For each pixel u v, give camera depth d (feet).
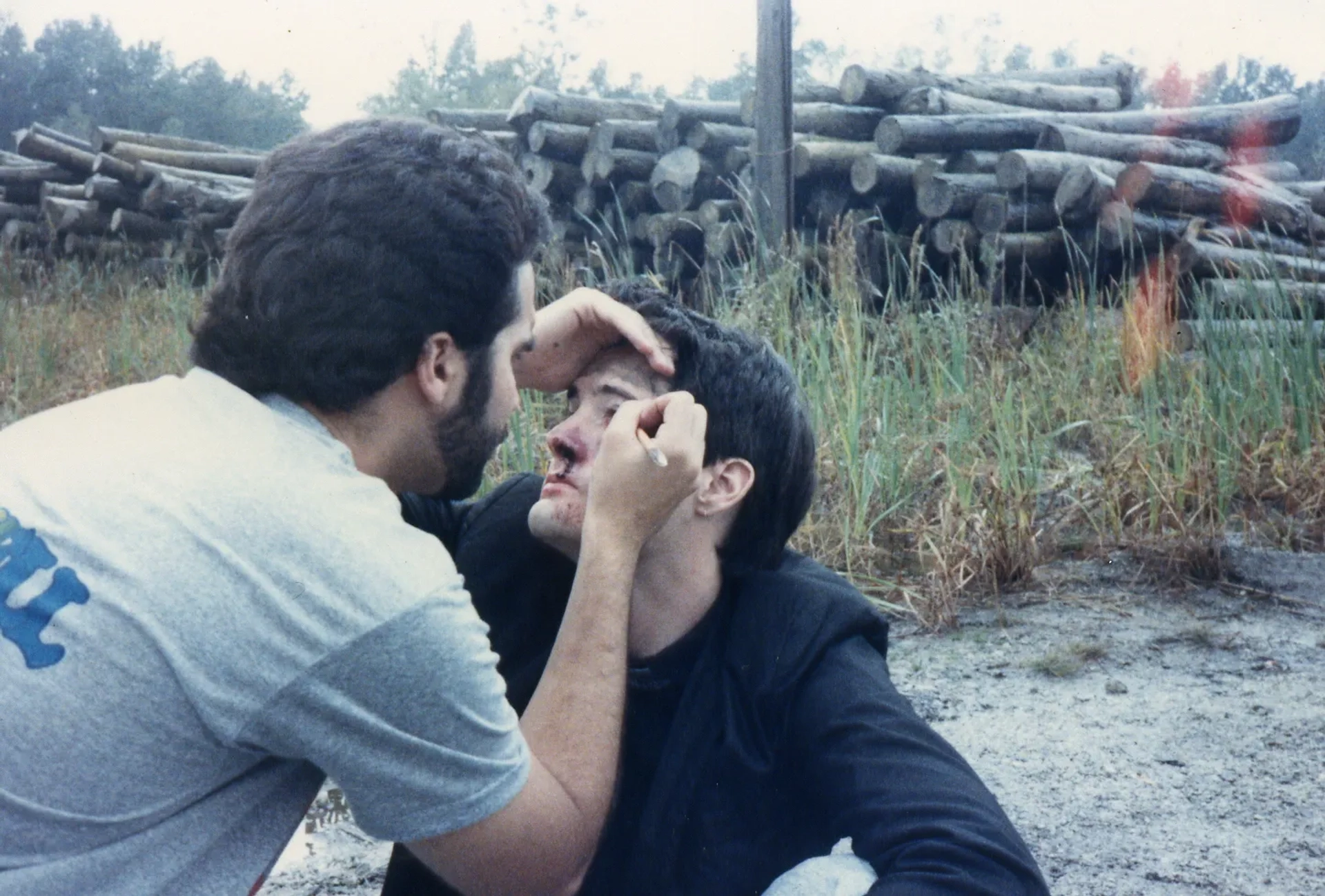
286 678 4.16
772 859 5.24
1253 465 15.48
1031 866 4.60
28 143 41.39
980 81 26.94
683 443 5.21
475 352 4.80
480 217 4.66
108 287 33.99
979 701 10.52
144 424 4.46
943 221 22.18
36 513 4.17
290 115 120.88
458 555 6.19
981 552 13.14
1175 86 40.73
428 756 4.39
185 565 4.11
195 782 4.28
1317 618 12.38
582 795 4.83
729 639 5.40
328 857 8.21
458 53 112.88
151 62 119.34
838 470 14.46
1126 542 14.15
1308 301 20.67
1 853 4.09
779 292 17.47
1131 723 10.03
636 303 5.89
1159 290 19.77
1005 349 18.95
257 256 4.55
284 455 4.43
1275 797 8.79
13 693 4.00
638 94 99.55
